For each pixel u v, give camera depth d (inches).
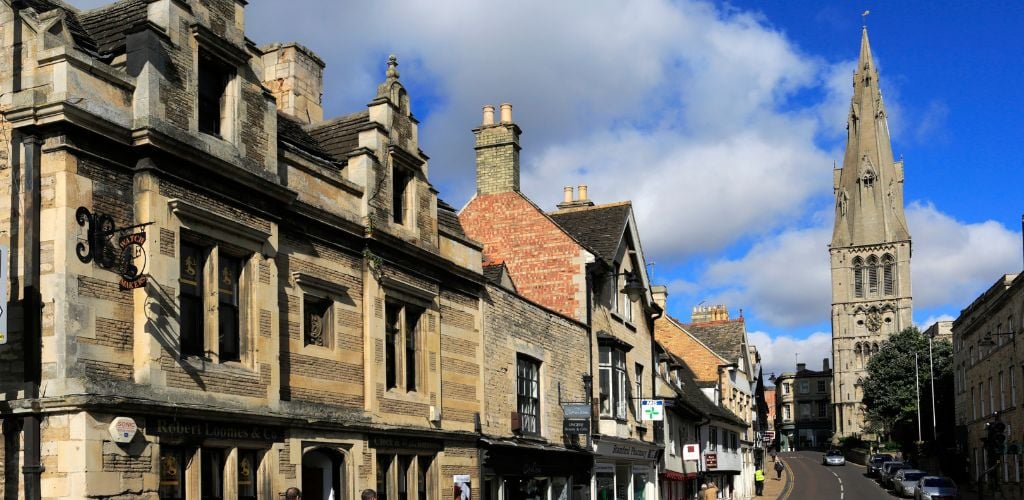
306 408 616.1
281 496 585.0
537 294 1152.8
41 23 487.5
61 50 472.7
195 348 535.5
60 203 466.0
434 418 767.1
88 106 480.7
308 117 806.5
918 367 3511.3
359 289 697.6
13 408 453.7
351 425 653.3
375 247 714.2
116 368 482.6
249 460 572.7
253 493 573.0
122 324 489.4
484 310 879.1
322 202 661.9
